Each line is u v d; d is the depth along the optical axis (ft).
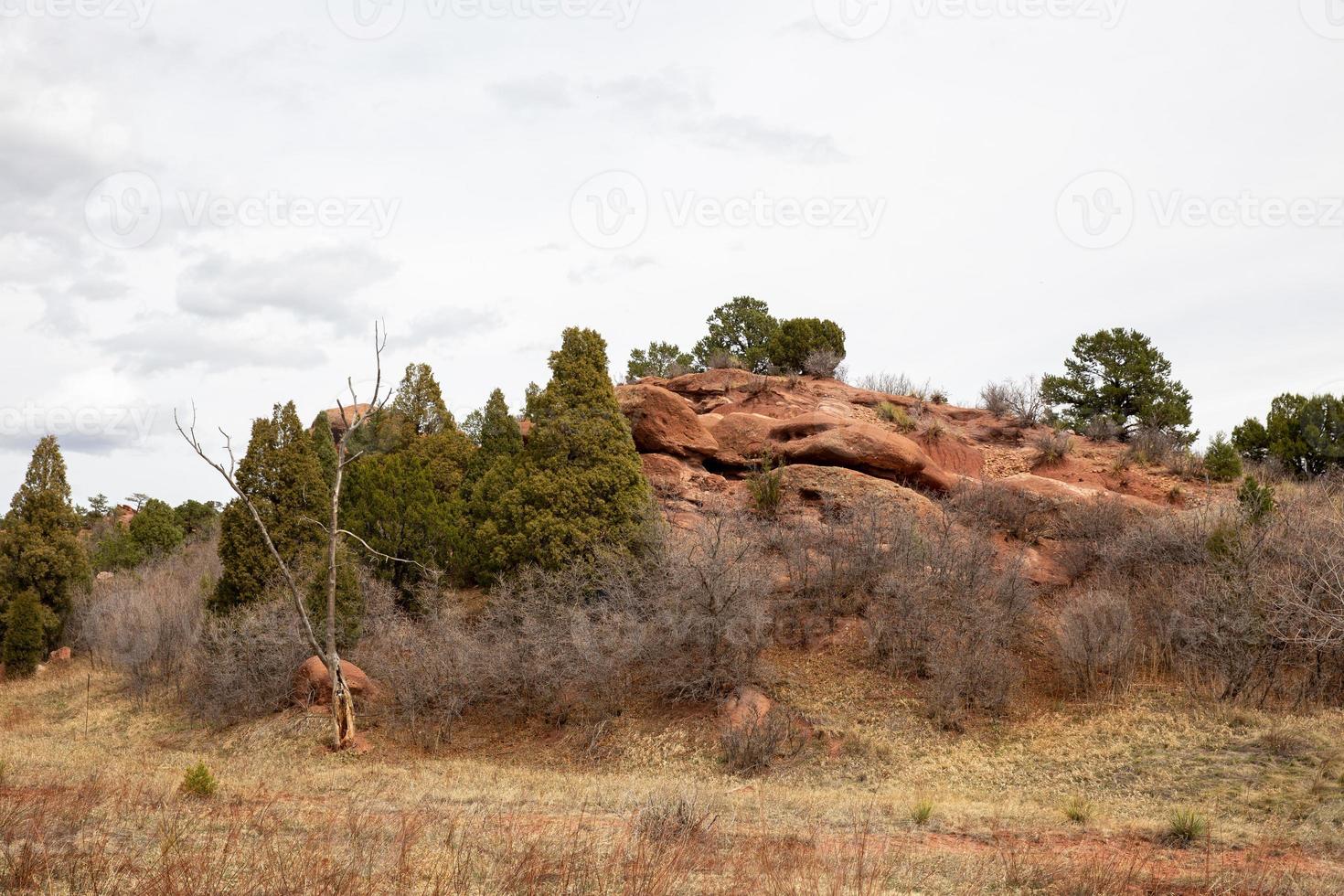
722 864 35.60
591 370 86.17
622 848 35.40
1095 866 35.29
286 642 78.28
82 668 102.37
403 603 88.94
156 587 109.60
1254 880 34.35
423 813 43.91
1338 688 62.85
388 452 112.06
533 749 67.92
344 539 88.74
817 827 43.24
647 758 63.77
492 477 91.56
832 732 63.41
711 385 118.11
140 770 59.00
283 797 50.57
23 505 110.22
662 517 84.89
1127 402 128.57
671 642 70.08
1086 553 84.74
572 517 81.30
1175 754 55.16
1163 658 69.10
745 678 68.69
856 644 73.31
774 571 79.46
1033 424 119.85
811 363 127.24
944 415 121.80
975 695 66.03
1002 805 49.67
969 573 75.77
